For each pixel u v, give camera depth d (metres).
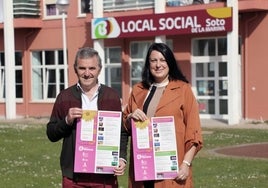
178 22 24.31
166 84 5.86
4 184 10.91
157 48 5.82
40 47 30.48
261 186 10.48
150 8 26.00
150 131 5.69
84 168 5.69
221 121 24.30
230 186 10.47
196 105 5.77
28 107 30.97
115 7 26.92
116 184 5.91
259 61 23.89
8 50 29.33
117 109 5.82
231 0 22.88
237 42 23.14
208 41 25.17
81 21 28.88
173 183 5.66
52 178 11.51
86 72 5.74
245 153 14.92
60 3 23.23
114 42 27.86
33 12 30.14
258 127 21.89
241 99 24.41
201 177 11.38
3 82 31.52
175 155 5.66
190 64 25.69
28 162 13.72
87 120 5.71
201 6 24.33
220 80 24.94
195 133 5.66
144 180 5.67
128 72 27.55
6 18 29.19
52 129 5.80
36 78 30.81
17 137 18.88
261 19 23.77
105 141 5.71
